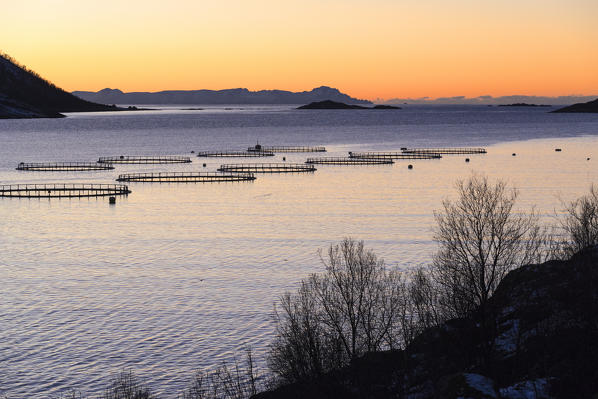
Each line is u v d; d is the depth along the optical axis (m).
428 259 89.44
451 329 45.38
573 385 36.41
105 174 191.12
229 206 138.00
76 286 80.81
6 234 110.69
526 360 40.22
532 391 36.47
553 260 50.62
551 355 39.78
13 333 65.19
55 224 119.19
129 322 68.12
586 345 39.50
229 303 73.31
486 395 35.84
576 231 64.62
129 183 171.25
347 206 137.00
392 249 96.56
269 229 114.25
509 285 48.12
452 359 43.31
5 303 74.25
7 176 186.38
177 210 133.38
